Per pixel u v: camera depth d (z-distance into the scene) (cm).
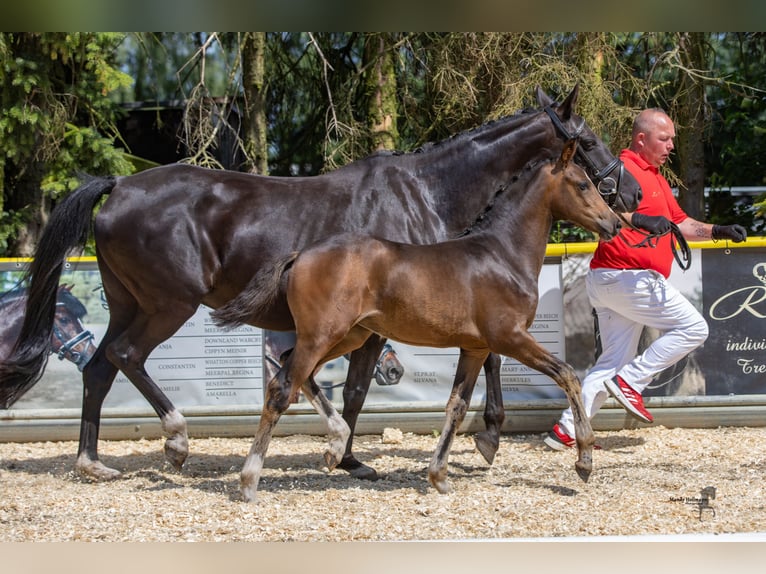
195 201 628
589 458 566
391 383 808
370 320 563
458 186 642
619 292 724
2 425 806
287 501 569
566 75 1107
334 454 592
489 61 1145
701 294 805
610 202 671
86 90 1224
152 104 1545
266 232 620
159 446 791
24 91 1157
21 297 807
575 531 498
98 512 550
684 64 1246
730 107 1407
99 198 669
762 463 679
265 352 805
